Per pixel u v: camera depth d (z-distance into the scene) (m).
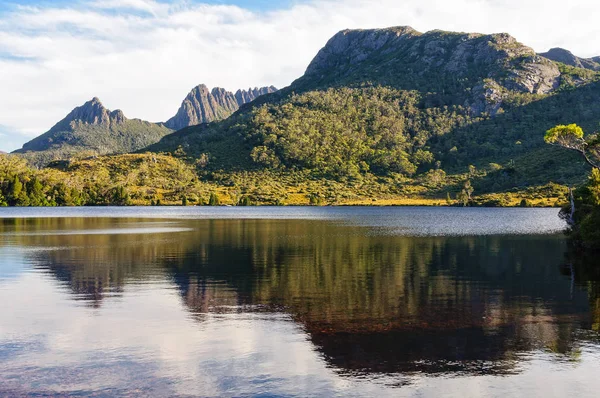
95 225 105.81
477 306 28.09
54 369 18.55
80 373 18.17
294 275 38.91
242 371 18.34
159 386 17.06
